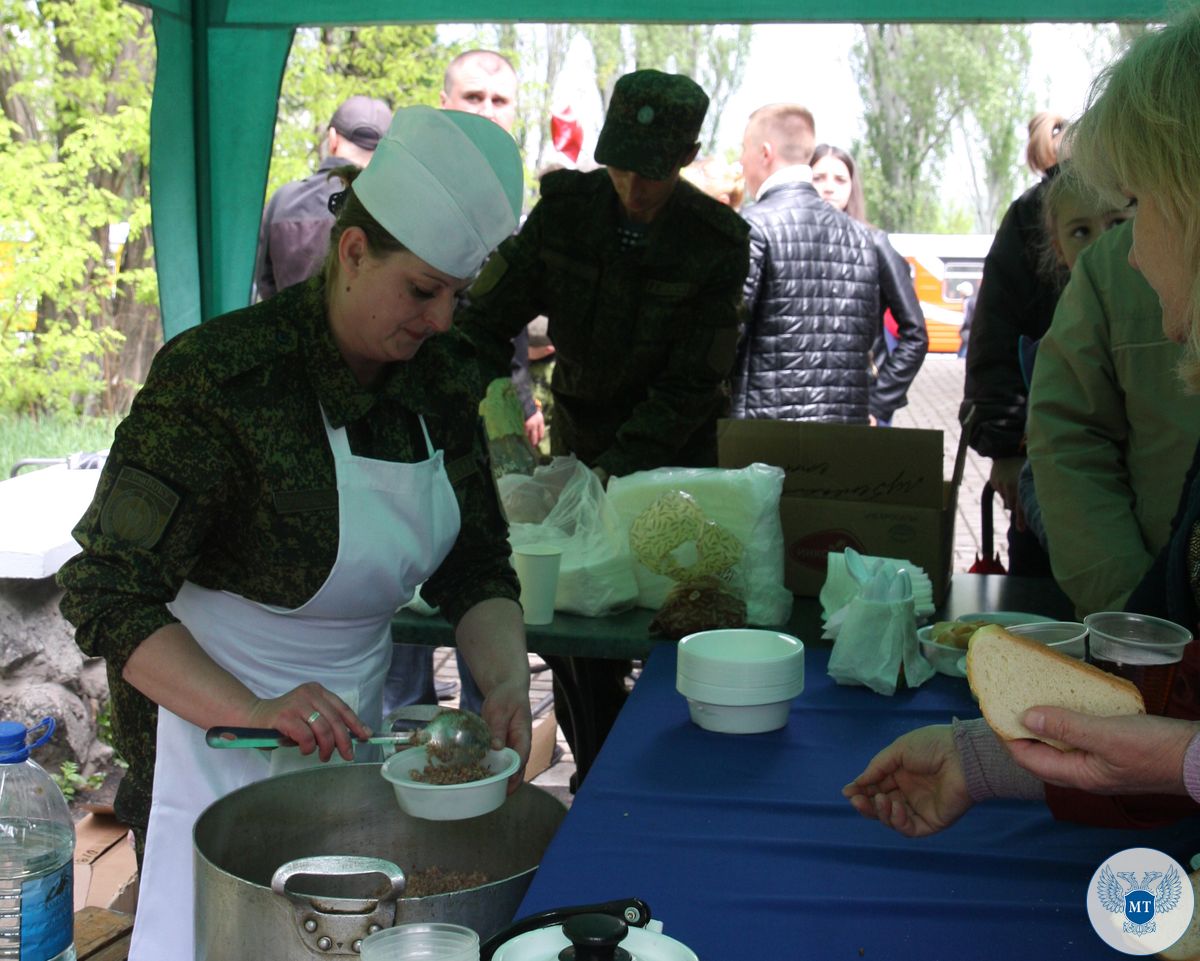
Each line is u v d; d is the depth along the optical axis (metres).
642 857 1.54
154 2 3.84
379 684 2.09
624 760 1.90
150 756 2.07
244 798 1.69
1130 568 2.35
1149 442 2.42
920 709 2.15
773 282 4.75
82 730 4.34
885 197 32.94
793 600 2.88
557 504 2.84
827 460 2.92
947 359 14.98
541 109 16.81
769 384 4.85
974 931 1.37
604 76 25.17
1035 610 2.85
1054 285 3.62
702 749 1.95
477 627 2.10
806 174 4.89
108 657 1.80
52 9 6.76
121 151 7.29
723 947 1.32
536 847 1.75
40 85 6.88
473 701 4.12
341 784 1.77
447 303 1.82
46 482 5.09
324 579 1.91
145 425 1.79
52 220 6.69
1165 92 1.34
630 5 4.05
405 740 1.73
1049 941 1.34
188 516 1.80
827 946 1.33
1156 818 1.48
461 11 4.07
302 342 1.85
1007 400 3.72
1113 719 1.28
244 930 1.41
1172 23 1.41
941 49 31.73
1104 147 1.41
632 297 3.49
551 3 4.04
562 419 3.77
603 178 3.54
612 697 3.23
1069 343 2.48
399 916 1.37
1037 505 2.87
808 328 4.82
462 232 1.74
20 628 4.26
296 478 1.84
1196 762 1.24
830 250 4.83
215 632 1.94
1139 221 1.43
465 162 1.73
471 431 2.12
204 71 4.11
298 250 4.83
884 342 6.61
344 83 10.30
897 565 2.63
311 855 1.77
